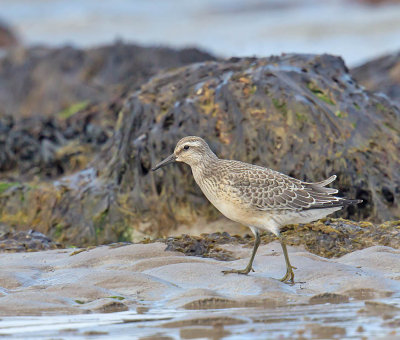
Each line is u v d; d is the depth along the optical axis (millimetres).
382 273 9742
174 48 28531
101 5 53688
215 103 15141
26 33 49125
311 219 10445
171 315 8023
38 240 12883
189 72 16406
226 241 11469
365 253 10500
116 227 14922
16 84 30250
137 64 28172
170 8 51812
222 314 7930
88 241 14891
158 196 14891
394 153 14570
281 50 38875
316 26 41094
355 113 14922
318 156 14258
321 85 15312
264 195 10188
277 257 10586
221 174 10547
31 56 30969
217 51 40625
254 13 48094
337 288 9078
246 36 42250
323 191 10438
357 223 11969
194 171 11031
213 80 15664
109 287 9352
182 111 15219
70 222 15094
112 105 20750
